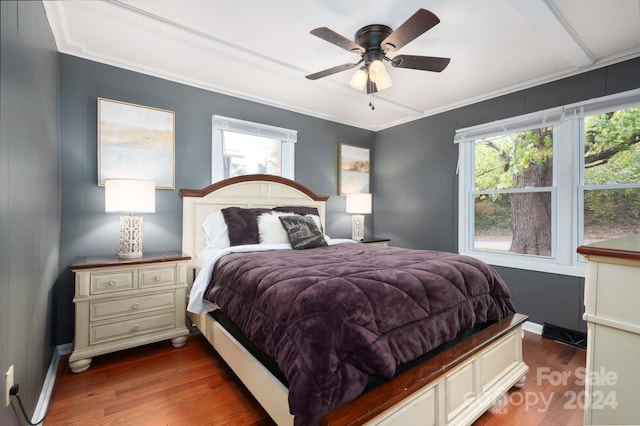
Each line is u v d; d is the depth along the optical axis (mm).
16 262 1209
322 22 2018
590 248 1025
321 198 3756
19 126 1233
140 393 1775
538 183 2908
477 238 3381
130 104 2582
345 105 3568
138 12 1907
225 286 1919
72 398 1718
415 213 3961
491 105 3197
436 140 3727
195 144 2945
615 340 982
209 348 2398
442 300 1524
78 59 2375
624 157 2418
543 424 1560
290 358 1155
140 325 2229
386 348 1238
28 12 1357
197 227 2842
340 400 1084
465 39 2176
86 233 2402
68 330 2316
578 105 2574
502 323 1849
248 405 1677
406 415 1209
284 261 1879
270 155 3516
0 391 1035
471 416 1477
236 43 2277
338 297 1251
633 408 946
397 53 2342
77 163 2369
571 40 2131
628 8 1817
